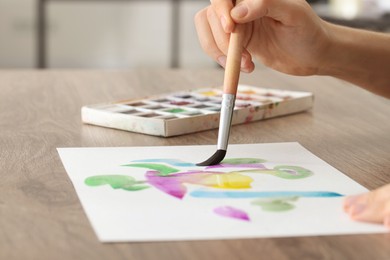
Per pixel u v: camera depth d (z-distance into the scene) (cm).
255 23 119
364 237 75
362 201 80
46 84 153
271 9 109
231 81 103
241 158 103
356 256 71
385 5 280
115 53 405
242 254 71
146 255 70
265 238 74
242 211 81
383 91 127
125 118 117
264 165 100
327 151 108
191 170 96
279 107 128
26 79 158
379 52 122
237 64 103
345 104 139
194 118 116
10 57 392
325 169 98
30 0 389
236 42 104
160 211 81
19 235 75
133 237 74
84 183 90
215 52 123
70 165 98
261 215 80
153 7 404
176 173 95
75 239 74
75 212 81
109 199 85
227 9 106
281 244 73
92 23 399
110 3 398
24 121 123
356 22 253
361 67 123
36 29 392
